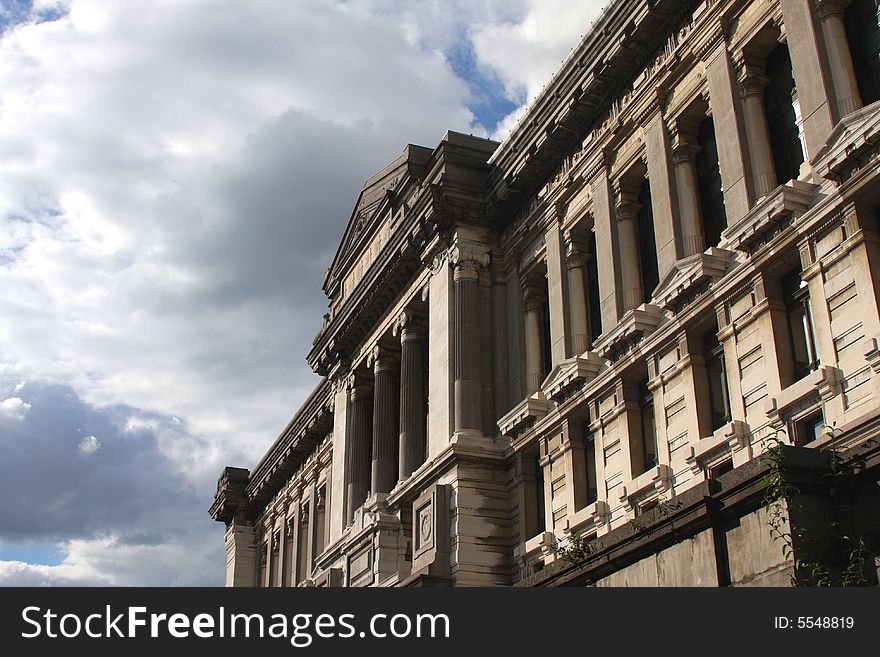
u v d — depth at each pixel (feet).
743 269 110.32
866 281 94.58
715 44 124.98
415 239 181.57
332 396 246.27
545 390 147.84
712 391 116.78
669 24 135.13
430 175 177.47
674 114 132.05
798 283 106.22
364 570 181.98
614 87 145.28
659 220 131.13
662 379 123.13
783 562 66.74
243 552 326.24
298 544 274.98
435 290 174.29
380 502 184.14
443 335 168.66
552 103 154.92
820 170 100.17
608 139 145.48
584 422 142.92
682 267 119.85
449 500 155.02
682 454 116.78
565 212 156.15
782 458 69.72
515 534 151.43
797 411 100.42
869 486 68.90
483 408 160.86
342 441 216.54
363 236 217.77
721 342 113.60
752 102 119.34
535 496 151.53
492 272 170.50
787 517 67.31
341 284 236.02
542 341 161.79
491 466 156.46
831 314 98.32
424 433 184.96
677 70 132.26
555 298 153.48
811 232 102.17
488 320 167.32
